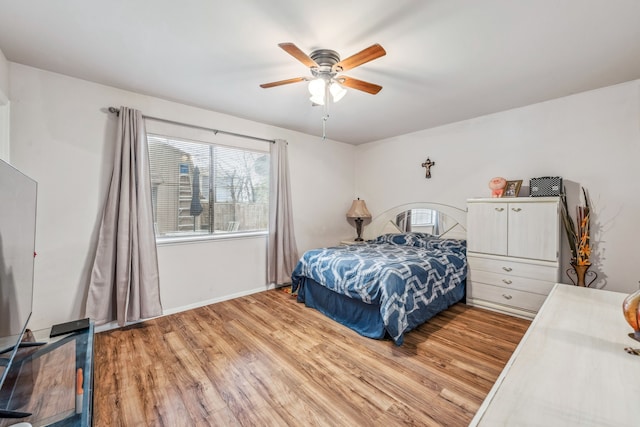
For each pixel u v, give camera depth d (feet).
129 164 8.84
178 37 6.27
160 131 9.81
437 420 5.04
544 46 6.55
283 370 6.61
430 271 9.12
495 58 7.09
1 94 6.77
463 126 12.32
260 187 12.87
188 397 5.69
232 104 10.36
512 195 10.35
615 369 2.77
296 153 14.05
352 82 7.08
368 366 6.74
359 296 8.44
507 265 9.79
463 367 6.66
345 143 16.57
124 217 8.63
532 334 3.56
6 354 3.53
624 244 8.66
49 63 7.41
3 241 3.58
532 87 8.82
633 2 5.07
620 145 8.66
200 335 8.38
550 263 8.93
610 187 8.85
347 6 5.23
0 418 3.20
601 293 5.14
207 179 11.21
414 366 6.72
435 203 13.42
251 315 9.95
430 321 9.24
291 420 5.10
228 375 6.42
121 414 5.23
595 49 6.68
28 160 7.55
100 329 8.52
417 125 13.03
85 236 8.42
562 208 9.46
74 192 8.24
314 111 11.10
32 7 5.28
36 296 7.69
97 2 5.17
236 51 6.84
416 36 6.15
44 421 3.19
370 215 15.98
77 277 8.29
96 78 8.27
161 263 9.91
